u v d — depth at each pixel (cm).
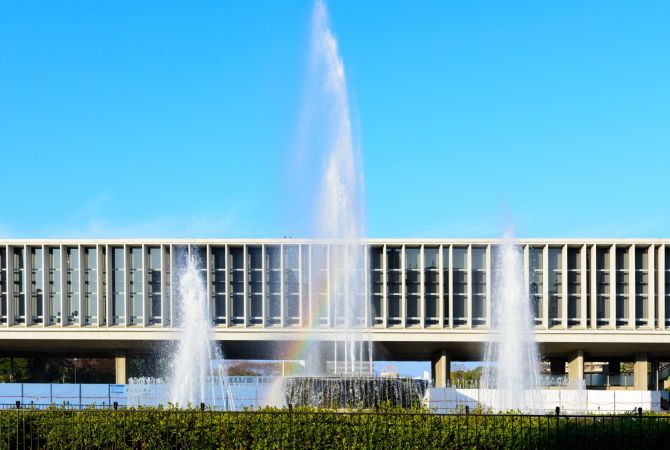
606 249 6975
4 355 8394
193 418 2067
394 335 6931
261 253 7106
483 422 2045
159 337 7038
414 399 2991
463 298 7019
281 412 2050
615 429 2012
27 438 2078
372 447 2009
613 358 8288
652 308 6831
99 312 7100
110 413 2105
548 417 2030
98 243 7138
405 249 7088
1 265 7212
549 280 6950
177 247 7138
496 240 6975
